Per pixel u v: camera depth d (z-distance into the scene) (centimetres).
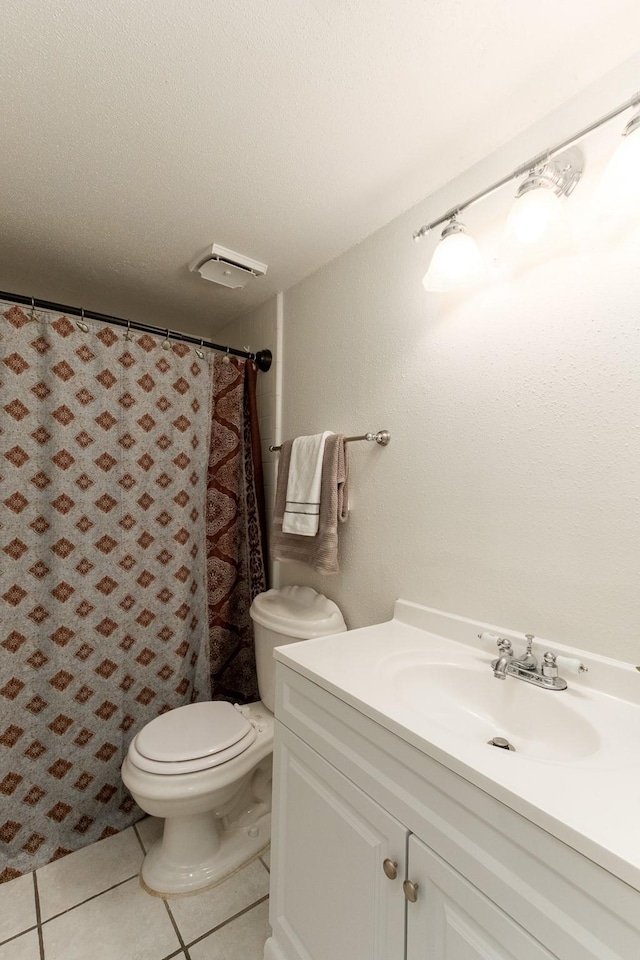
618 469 86
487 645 106
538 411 99
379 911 75
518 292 104
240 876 135
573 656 91
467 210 117
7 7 79
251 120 103
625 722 77
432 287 111
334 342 161
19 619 141
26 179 122
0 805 136
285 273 173
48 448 148
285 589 176
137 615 166
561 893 51
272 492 194
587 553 90
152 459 171
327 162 117
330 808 87
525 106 99
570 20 81
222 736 136
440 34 84
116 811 157
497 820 58
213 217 139
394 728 73
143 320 220
